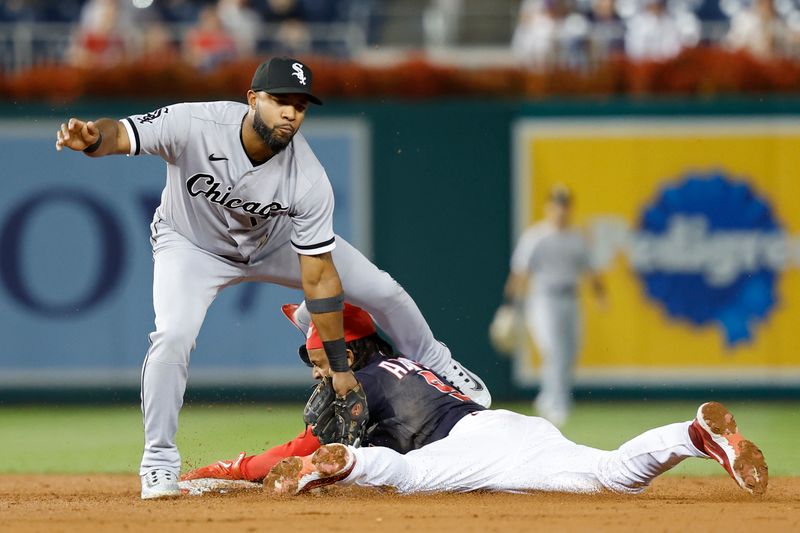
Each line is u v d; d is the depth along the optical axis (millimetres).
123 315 47219
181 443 34781
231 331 46750
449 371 24891
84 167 47188
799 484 24141
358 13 54406
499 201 47750
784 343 47469
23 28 49875
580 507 18641
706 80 47469
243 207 20250
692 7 53281
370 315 23672
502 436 19984
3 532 16641
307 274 20328
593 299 47656
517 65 48781
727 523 17000
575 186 47750
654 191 47688
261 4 52938
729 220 47562
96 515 18141
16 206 47000
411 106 47562
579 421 41938
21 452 34594
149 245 47344
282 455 21172
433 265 47625
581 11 51031
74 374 47125
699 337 47656
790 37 50844
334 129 47500
